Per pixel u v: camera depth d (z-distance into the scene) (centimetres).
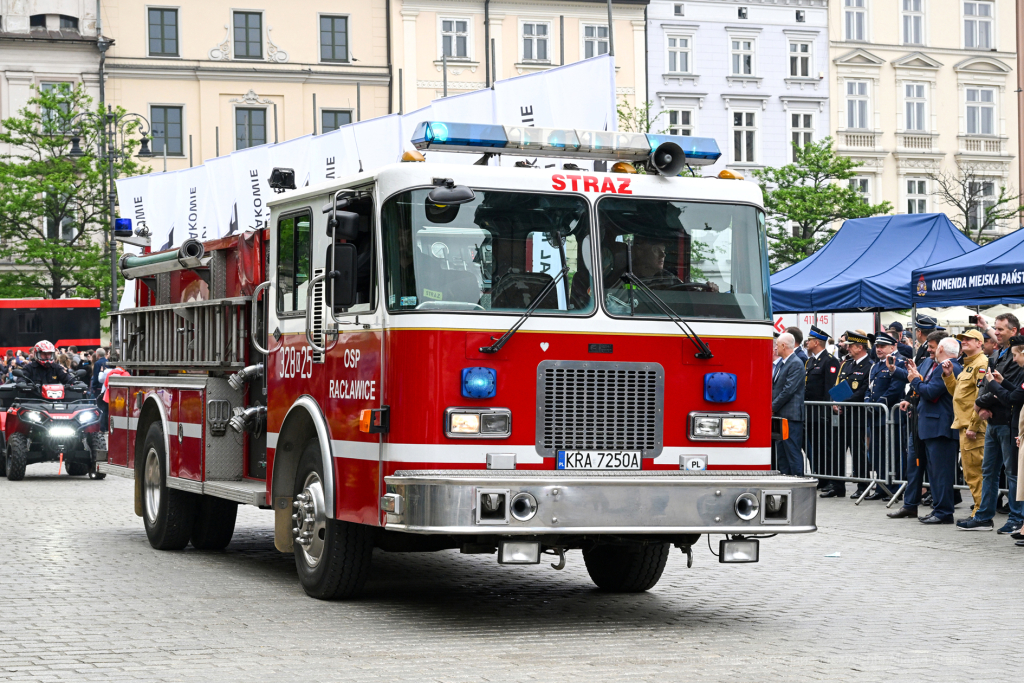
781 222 4669
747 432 847
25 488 1855
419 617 848
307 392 917
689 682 657
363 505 829
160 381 1181
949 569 1089
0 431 2053
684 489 792
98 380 2592
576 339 811
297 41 5244
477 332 793
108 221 4362
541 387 802
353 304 848
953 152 5547
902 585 1006
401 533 899
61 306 4541
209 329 1104
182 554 1168
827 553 1186
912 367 1412
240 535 1323
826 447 1725
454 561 1161
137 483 1247
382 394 807
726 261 859
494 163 988
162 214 2505
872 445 1631
